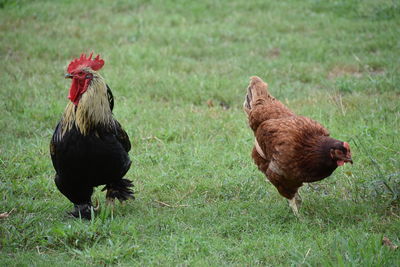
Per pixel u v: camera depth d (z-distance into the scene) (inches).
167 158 367.2
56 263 243.1
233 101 469.7
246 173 344.5
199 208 305.0
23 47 587.8
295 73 519.8
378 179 315.9
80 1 753.0
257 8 713.6
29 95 474.6
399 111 418.9
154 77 506.6
